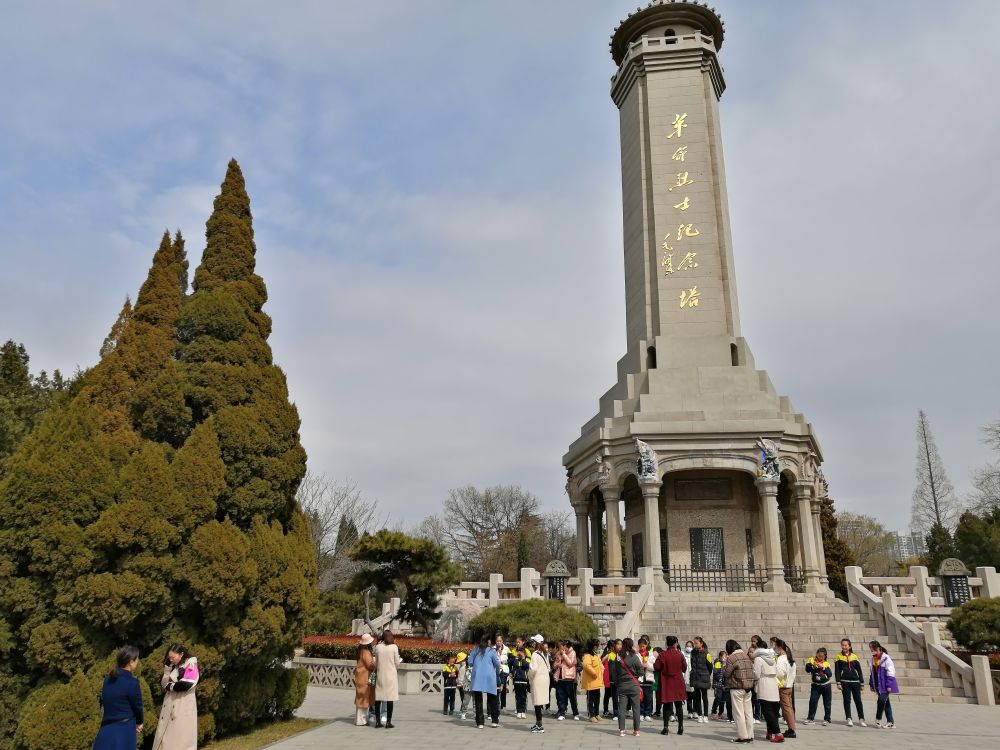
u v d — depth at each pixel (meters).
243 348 19.16
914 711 23.47
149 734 14.83
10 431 25.59
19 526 14.62
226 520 16.56
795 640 30.11
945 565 33.00
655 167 46.78
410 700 26.06
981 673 25.50
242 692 17.39
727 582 39.50
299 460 19.14
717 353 42.75
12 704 14.41
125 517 15.01
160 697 15.21
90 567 14.74
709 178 46.00
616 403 42.28
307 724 19.53
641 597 32.59
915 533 87.94
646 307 44.84
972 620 28.39
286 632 17.91
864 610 31.97
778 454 39.16
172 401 17.42
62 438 15.48
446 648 29.14
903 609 32.28
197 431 16.88
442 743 17.03
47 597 14.62
